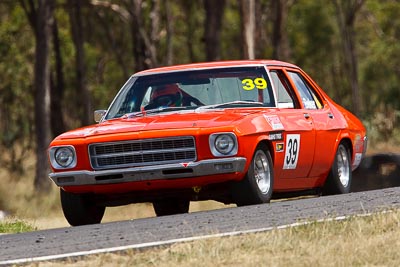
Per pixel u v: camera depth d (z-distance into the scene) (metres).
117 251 23.03
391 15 156.00
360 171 51.62
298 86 35.84
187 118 31.73
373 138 116.06
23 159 116.44
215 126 30.73
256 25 122.88
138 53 119.06
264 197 31.88
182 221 27.64
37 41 99.38
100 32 148.88
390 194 31.88
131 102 34.22
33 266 22.08
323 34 154.50
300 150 33.97
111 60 154.50
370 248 22.00
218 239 23.14
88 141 31.28
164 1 141.88
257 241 22.83
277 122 32.81
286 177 33.66
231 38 153.25
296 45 156.38
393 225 24.38
